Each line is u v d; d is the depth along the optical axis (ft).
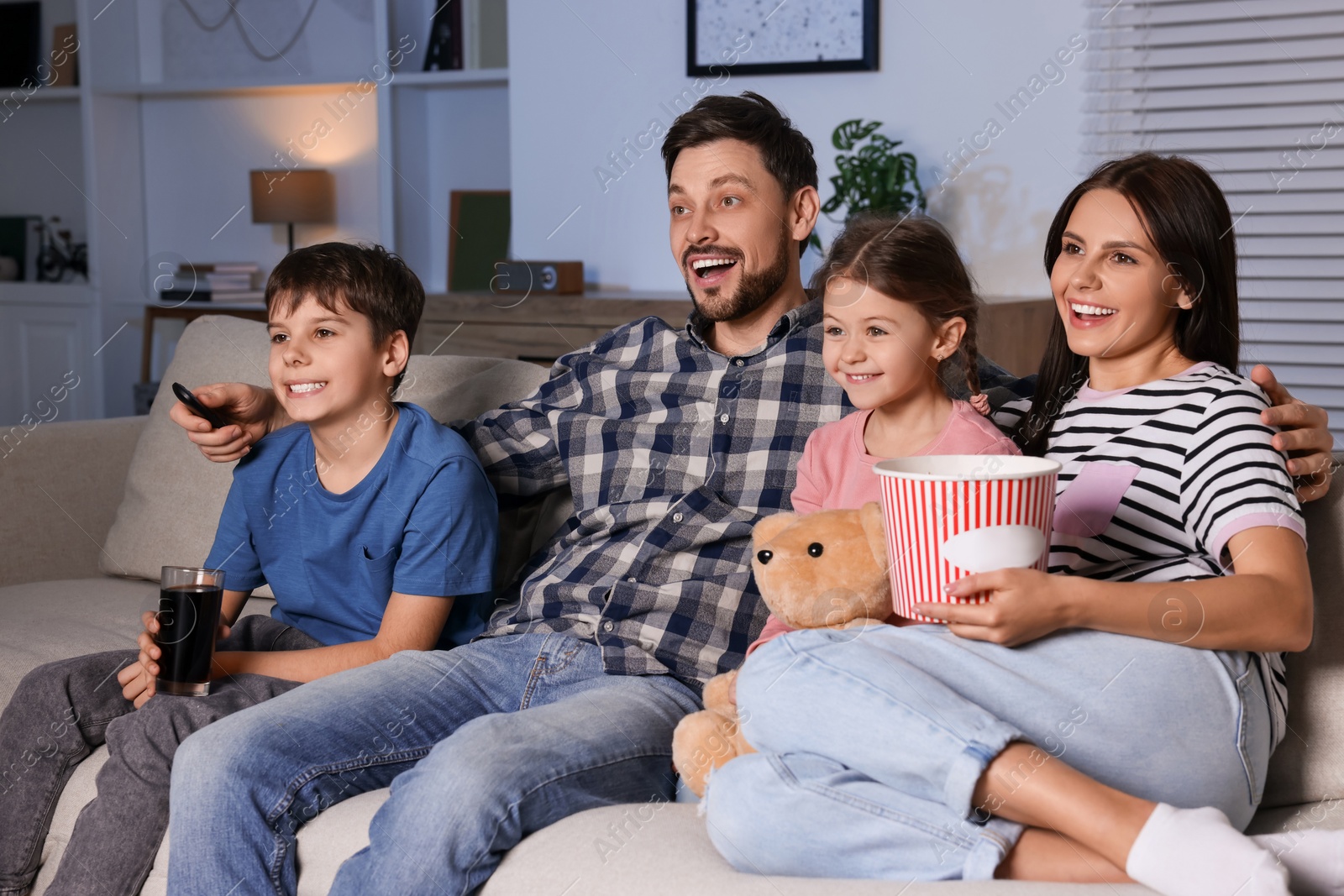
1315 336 9.41
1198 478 3.62
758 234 4.83
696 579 4.46
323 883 3.77
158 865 4.00
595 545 4.81
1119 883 2.85
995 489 3.10
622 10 11.31
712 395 4.83
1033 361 9.50
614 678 4.33
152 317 14.25
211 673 4.33
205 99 15.19
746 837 3.18
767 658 3.39
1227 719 3.31
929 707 3.07
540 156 11.84
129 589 6.01
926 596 3.24
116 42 15.17
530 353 10.33
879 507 3.61
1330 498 3.88
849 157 10.01
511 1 11.76
